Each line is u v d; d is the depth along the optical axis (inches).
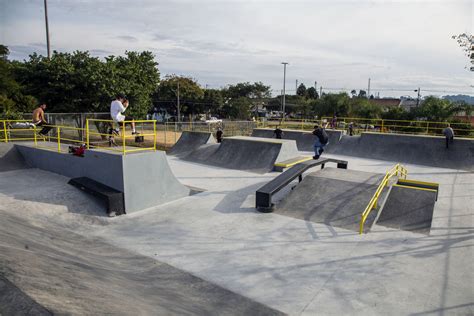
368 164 636.7
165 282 211.2
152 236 290.2
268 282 215.5
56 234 266.8
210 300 191.8
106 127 864.9
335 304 191.3
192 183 473.7
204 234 294.4
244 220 326.3
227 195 410.9
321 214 331.6
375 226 310.7
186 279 218.1
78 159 382.9
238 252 259.4
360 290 205.9
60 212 313.3
